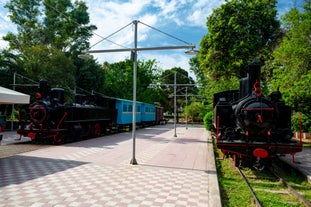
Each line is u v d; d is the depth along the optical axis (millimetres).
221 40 20188
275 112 7723
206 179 6742
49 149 11391
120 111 22688
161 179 6613
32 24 30406
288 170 8750
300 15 12945
